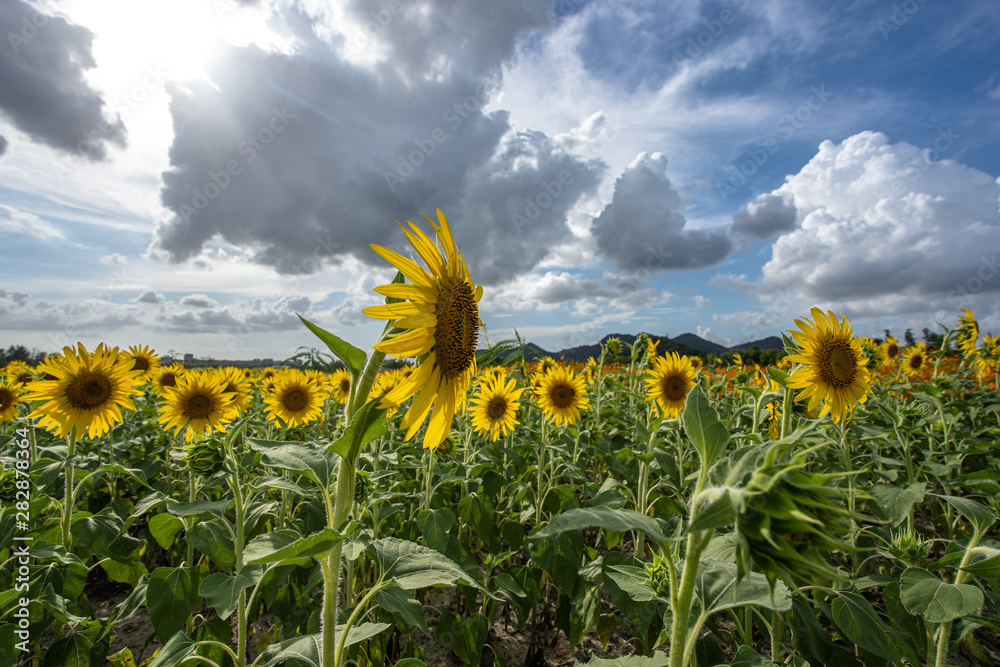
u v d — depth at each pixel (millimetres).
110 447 6434
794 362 3869
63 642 3389
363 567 4449
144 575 4102
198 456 3207
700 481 1802
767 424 4594
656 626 3895
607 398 9469
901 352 10719
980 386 9227
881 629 2672
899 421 5055
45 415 4426
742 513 1365
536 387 8453
